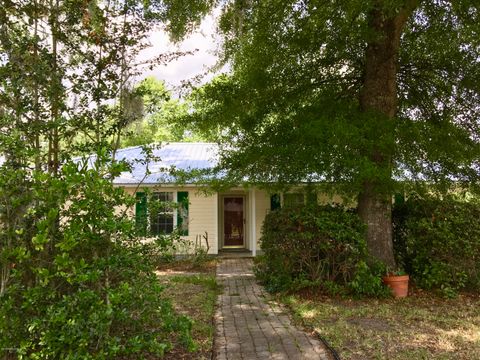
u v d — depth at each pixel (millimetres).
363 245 7387
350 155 6809
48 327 3334
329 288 7469
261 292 8266
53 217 3287
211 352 4625
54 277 3562
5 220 3602
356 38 8047
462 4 6254
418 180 8500
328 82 8992
